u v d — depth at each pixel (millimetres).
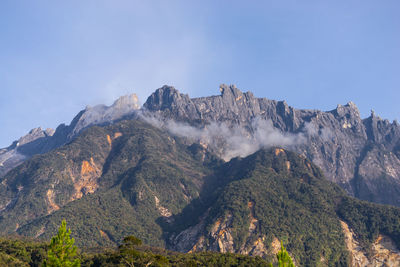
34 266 197125
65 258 100812
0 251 196875
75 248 102938
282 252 75500
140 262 135625
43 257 199750
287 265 74375
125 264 178875
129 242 134000
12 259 184500
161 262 137750
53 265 98375
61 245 101125
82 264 196625
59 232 101938
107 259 188625
